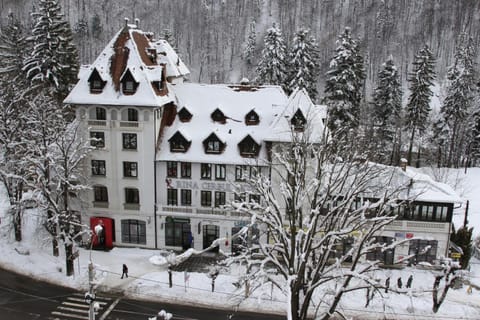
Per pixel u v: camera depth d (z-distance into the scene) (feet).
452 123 290.15
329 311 81.35
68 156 159.53
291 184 87.35
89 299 94.02
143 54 178.50
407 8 570.87
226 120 176.86
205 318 138.41
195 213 175.52
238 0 608.19
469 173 266.57
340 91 231.09
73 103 169.78
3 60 274.16
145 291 152.05
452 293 153.79
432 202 162.30
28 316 137.80
